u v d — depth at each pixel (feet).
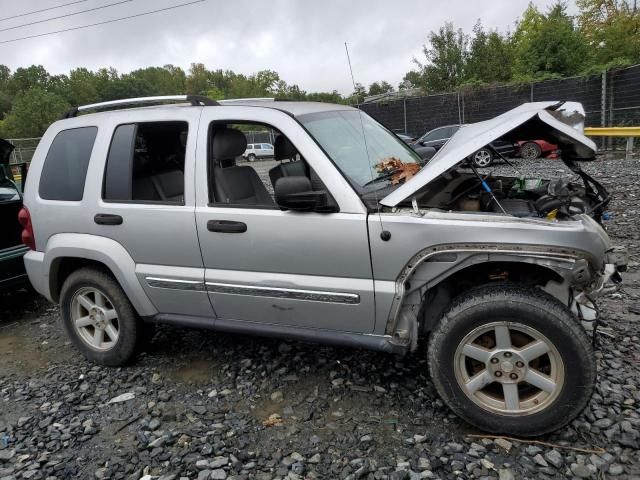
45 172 13.09
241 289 10.63
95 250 12.08
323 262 9.76
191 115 11.28
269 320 10.78
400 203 9.37
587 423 9.21
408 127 75.97
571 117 9.59
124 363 12.94
